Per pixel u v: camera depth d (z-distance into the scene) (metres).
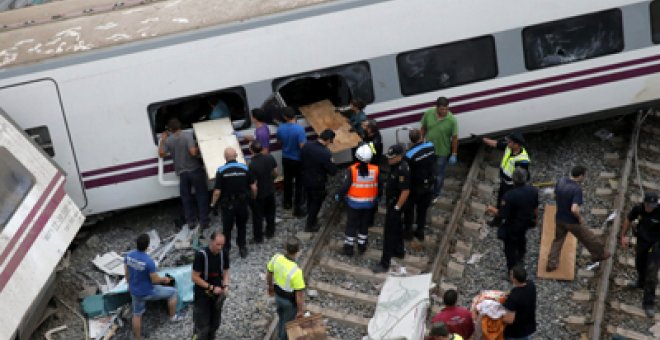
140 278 10.38
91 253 12.74
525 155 11.33
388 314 9.72
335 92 13.55
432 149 11.23
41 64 12.05
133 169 12.79
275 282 9.70
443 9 12.48
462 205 12.56
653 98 13.43
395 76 12.75
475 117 13.22
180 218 13.20
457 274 11.46
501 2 12.55
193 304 10.77
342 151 13.17
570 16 12.75
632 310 10.64
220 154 11.98
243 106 12.91
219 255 9.83
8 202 10.27
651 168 13.36
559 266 11.38
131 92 12.33
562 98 13.26
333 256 11.93
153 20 12.59
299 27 12.30
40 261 10.34
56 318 11.44
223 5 12.62
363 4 12.31
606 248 11.55
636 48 13.05
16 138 11.04
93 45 12.23
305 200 12.97
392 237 11.23
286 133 12.20
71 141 12.44
